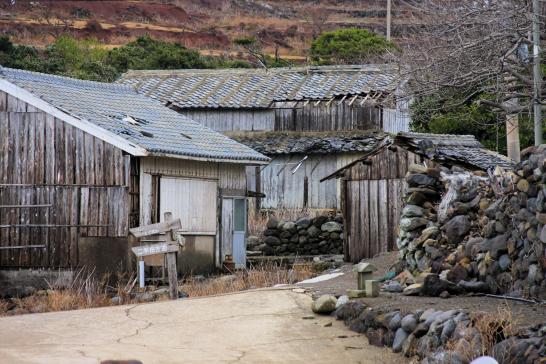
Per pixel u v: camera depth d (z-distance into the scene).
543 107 41.84
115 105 49.97
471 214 30.73
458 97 42.56
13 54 94.88
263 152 68.38
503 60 36.31
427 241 31.02
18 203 44.78
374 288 27.16
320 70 75.00
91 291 38.91
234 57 132.88
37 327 25.75
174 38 143.38
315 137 69.81
